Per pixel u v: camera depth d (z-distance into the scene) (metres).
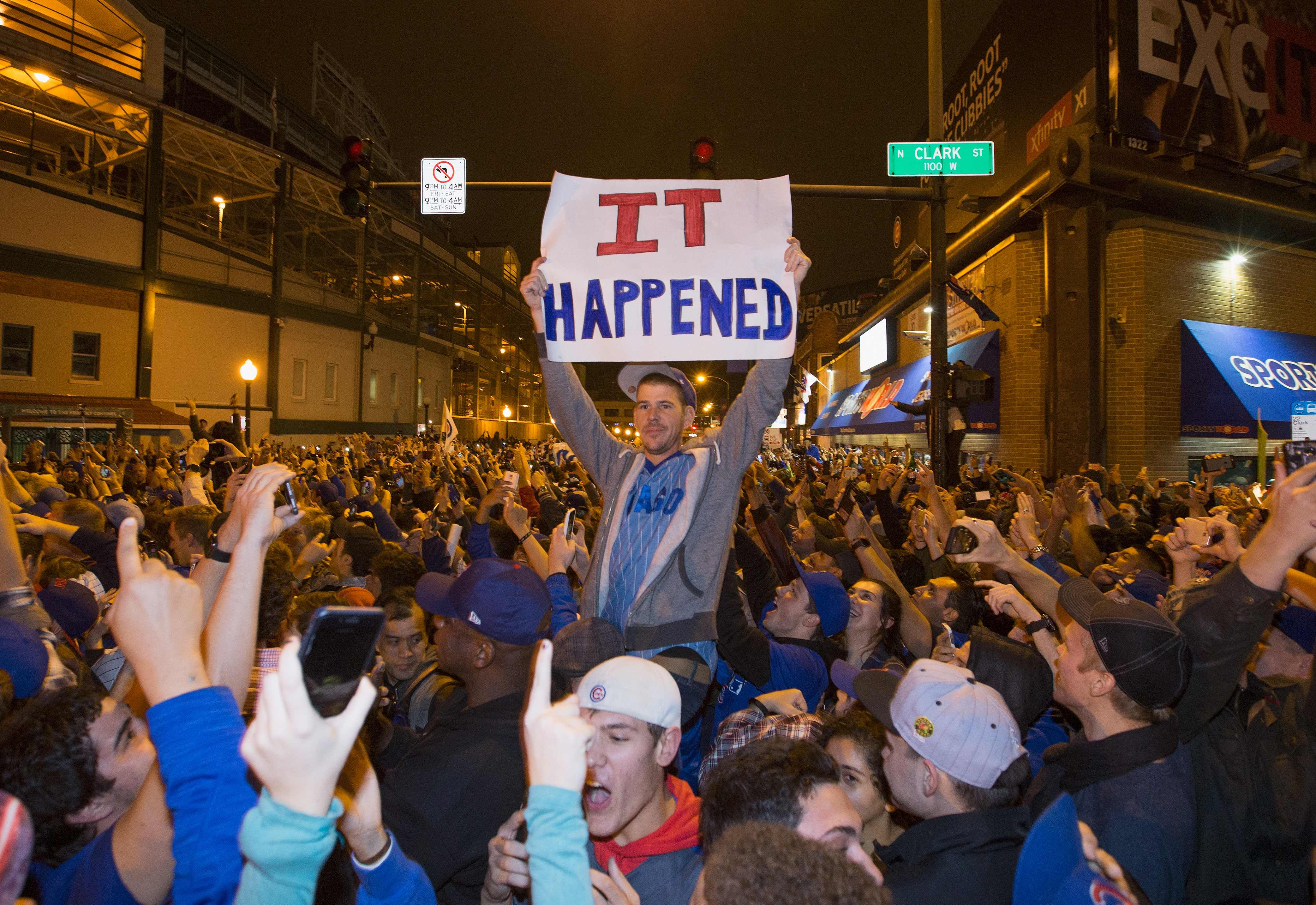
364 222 42.19
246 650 1.80
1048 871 1.59
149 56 28.41
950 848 2.05
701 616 3.10
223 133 31.06
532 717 1.57
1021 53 21.95
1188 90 16.70
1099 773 2.38
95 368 27.42
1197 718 2.59
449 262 58.00
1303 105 18.19
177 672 1.43
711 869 1.37
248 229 37.69
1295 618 3.16
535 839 1.48
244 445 18.52
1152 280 17.62
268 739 1.20
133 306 28.66
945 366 11.01
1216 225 18.39
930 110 11.53
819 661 3.73
